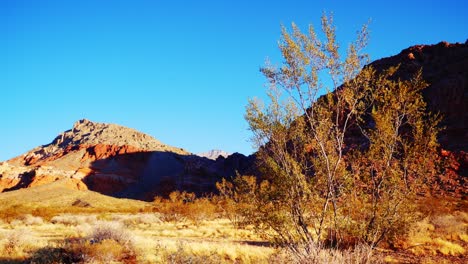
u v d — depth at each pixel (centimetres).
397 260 1373
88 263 1312
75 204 11162
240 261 1429
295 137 897
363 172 880
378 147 857
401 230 854
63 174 18975
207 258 1316
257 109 923
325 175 851
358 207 848
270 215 876
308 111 898
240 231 2833
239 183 952
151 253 1519
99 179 19650
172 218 4353
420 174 841
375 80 899
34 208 5234
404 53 8394
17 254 1534
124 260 1412
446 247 1554
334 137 877
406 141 862
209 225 3666
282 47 890
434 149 848
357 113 880
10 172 18275
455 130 6022
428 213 2081
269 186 909
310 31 894
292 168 879
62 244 1527
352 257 820
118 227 1667
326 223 859
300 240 867
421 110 884
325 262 791
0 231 1941
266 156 923
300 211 858
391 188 841
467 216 2608
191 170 17775
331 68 884
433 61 7931
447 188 4194
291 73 886
